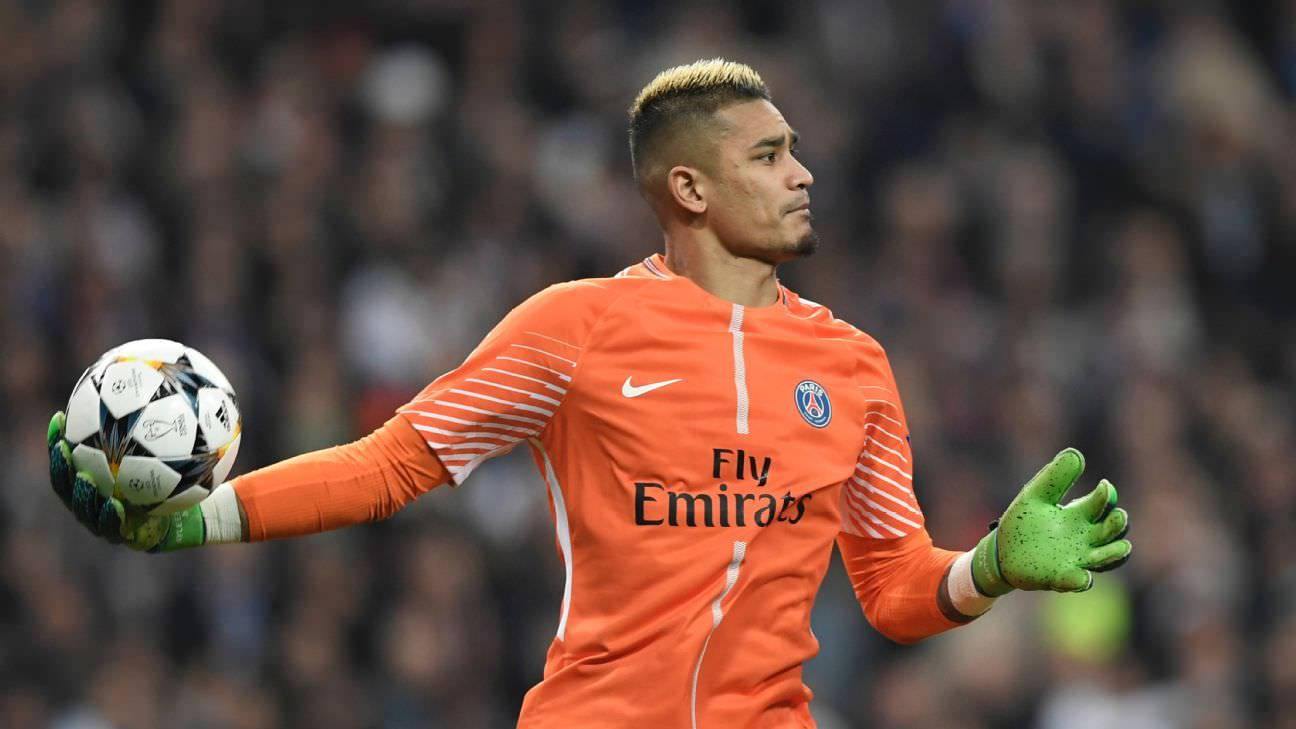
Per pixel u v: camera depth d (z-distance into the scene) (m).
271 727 34.66
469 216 44.59
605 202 46.09
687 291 15.71
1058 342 45.69
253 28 47.47
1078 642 37.03
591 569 15.26
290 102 45.31
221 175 43.59
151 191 43.25
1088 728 36.50
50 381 38.56
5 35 44.47
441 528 37.03
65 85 43.88
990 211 47.66
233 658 35.34
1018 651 36.59
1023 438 42.22
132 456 14.33
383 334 41.31
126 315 40.03
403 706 35.09
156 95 45.16
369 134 46.19
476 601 36.50
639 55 50.12
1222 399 45.41
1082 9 53.59
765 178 15.86
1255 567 41.78
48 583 35.00
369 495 15.07
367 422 39.62
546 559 37.41
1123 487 42.06
